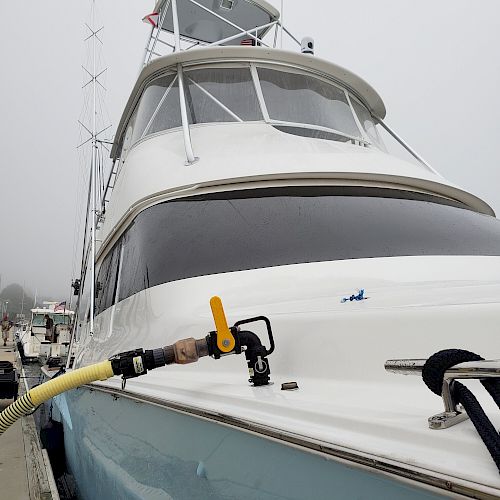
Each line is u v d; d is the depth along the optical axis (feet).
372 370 4.33
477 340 3.99
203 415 4.63
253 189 9.63
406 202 9.61
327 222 8.47
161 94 14.08
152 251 9.07
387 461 2.86
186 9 20.39
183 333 6.89
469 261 7.22
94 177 16.57
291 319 5.32
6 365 25.12
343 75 14.96
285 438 3.61
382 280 6.62
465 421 3.02
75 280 18.12
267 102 13.52
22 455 13.88
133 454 6.47
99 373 5.18
